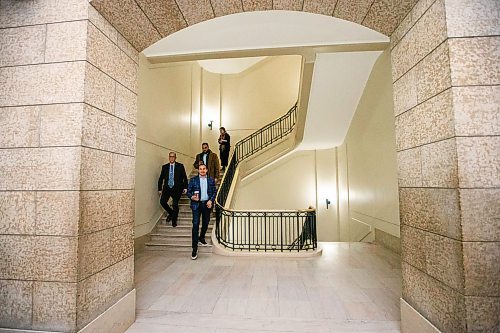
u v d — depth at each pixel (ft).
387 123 17.56
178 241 19.53
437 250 6.72
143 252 18.45
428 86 7.01
